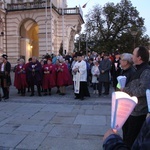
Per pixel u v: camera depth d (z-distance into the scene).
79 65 10.52
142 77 3.33
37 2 30.84
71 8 34.25
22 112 8.00
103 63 11.66
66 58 16.95
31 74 11.65
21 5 31.38
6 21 31.78
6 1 32.44
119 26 46.72
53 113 7.84
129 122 3.52
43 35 30.59
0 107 8.85
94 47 47.34
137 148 1.26
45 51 30.62
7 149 4.80
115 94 1.47
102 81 11.64
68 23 34.44
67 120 6.95
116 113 1.42
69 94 12.36
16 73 11.98
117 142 1.44
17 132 5.84
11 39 31.84
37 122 6.74
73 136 5.55
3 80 10.66
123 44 45.69
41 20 30.58
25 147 4.90
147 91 1.38
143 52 3.44
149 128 1.22
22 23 32.16
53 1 36.03
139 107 3.40
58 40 33.72
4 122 6.75
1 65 10.77
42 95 12.02
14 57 31.84
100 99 10.60
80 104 9.38
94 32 47.59
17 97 11.35
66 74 11.98
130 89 3.38
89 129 6.08
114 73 13.10
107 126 6.36
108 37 47.16
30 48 35.53
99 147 4.89
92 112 7.99
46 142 5.17
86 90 11.19
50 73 11.87
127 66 4.39
